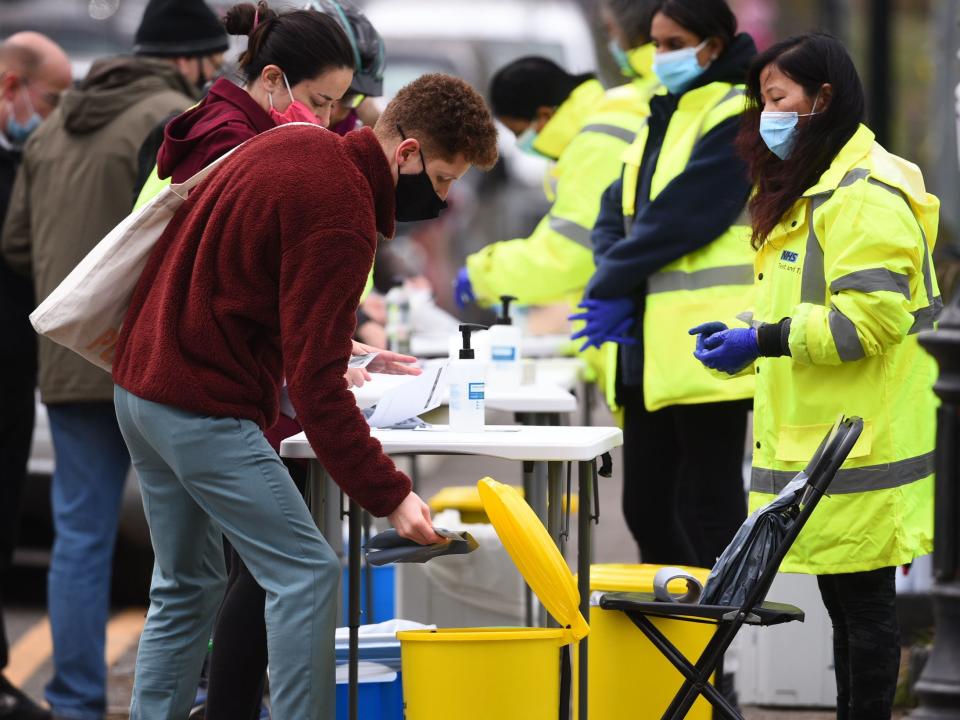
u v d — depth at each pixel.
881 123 42.91
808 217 13.90
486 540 18.73
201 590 13.01
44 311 12.60
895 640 13.87
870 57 43.03
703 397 17.22
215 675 14.10
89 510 18.62
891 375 13.77
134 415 12.29
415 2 63.00
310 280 11.72
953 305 16.03
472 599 18.83
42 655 22.81
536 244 20.14
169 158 13.46
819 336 13.34
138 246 12.51
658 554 18.47
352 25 15.81
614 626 14.27
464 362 13.78
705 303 17.38
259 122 13.50
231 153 12.34
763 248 14.36
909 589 20.98
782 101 13.91
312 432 11.86
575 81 21.69
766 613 12.74
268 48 13.50
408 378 14.18
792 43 13.98
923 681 16.11
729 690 17.27
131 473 24.53
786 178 13.95
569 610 12.62
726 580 13.10
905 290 13.34
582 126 20.34
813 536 13.72
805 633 18.84
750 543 13.04
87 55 56.12
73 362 18.22
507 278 20.27
